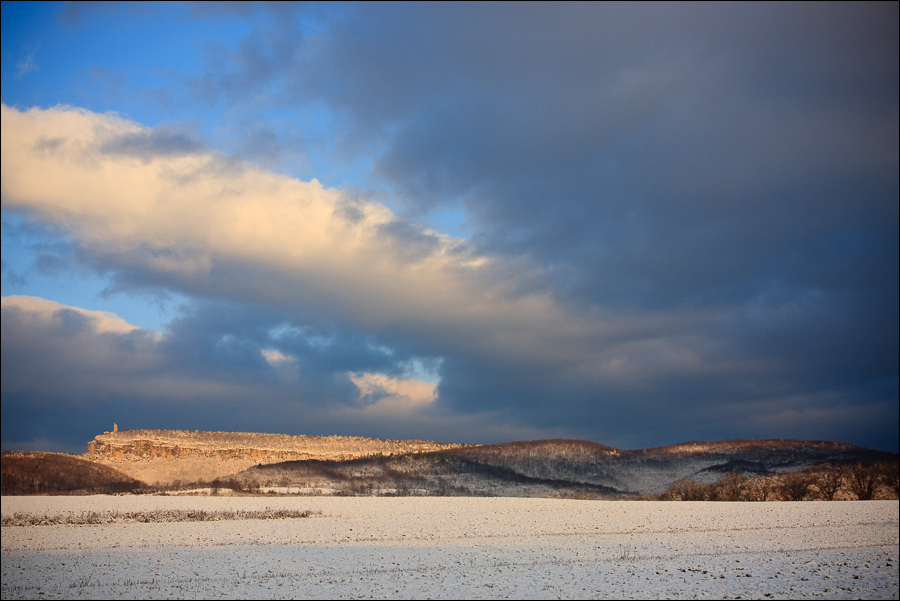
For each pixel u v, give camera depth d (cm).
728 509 6288
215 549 3725
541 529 4738
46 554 3544
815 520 5222
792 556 3444
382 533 4494
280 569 3070
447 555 3500
